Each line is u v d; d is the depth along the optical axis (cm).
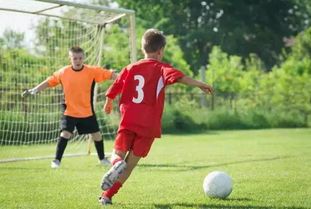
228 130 3641
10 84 2036
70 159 1636
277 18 7188
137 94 823
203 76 4475
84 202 861
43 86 1433
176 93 4044
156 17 7181
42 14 1709
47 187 1035
